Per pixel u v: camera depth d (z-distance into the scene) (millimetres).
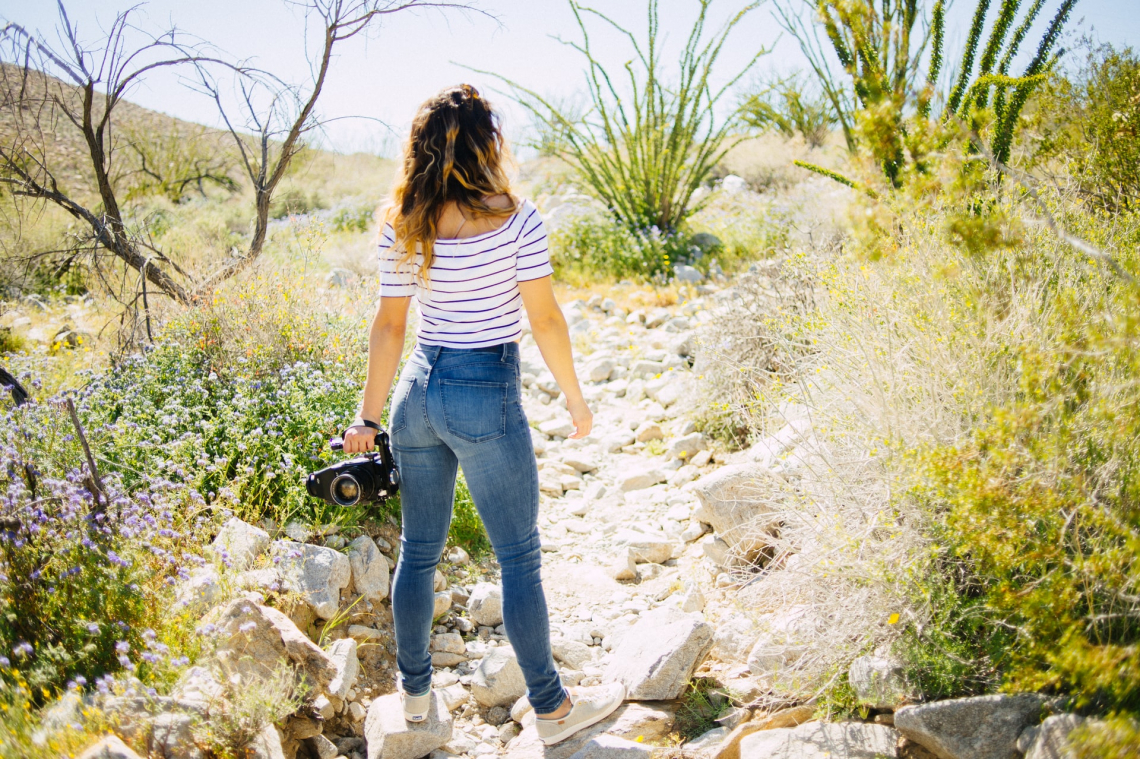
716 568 3406
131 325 4703
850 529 2547
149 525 2639
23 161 4758
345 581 2965
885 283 2990
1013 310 2570
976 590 2326
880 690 2135
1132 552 1844
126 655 2117
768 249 7359
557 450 4957
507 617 2178
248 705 2061
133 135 12859
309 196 14250
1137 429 2117
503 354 2055
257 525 3166
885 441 2436
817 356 3430
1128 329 1900
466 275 2002
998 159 3643
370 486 2232
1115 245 2793
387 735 2281
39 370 4391
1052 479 2062
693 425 4848
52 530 2479
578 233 10078
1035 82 3373
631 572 3479
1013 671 1884
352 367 4375
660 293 8078
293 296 4777
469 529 3643
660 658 2521
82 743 1796
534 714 2516
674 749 2260
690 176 10422
